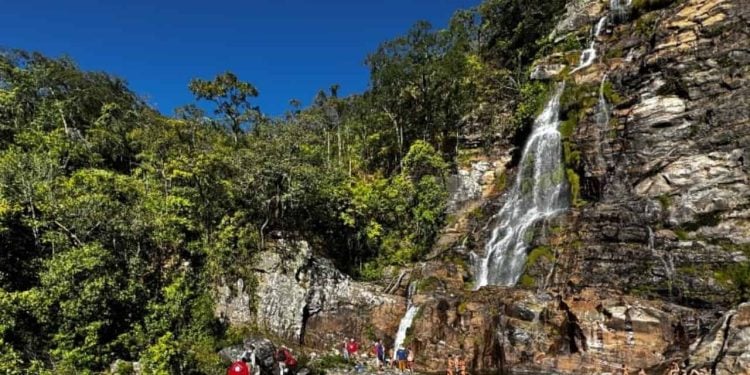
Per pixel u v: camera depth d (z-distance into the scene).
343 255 48.69
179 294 33.56
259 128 58.78
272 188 43.78
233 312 37.53
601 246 36.41
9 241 30.22
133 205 39.84
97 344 27.98
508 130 59.75
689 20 45.38
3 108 50.66
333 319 39.56
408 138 67.62
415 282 42.41
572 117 50.47
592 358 31.64
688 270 32.59
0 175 32.50
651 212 37.59
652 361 29.77
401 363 34.66
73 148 49.09
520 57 67.69
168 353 27.31
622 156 43.97
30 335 27.08
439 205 53.25
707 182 37.41
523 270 40.75
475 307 36.03
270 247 40.78
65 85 63.97
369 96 71.88
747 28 40.78
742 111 37.91
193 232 41.25
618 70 48.81
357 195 51.22
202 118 62.47
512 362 33.41
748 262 31.55
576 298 33.84
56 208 32.88
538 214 47.16
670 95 42.88
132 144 55.84
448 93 64.50
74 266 29.16
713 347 26.39
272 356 31.28
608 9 61.16
